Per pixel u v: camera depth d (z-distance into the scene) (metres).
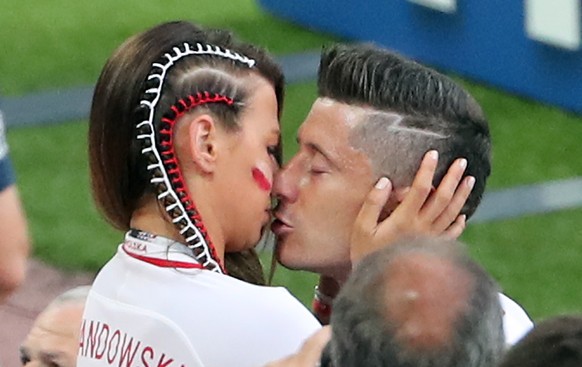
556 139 21.28
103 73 5.41
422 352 3.75
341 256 5.88
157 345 5.21
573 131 21.66
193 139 5.29
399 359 3.77
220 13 29.00
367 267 3.98
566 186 19.25
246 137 5.41
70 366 6.83
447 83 5.81
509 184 19.36
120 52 5.41
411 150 5.69
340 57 5.81
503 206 18.53
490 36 23.73
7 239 6.18
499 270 16.69
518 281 16.39
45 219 18.23
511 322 5.93
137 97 5.29
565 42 22.19
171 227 5.36
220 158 5.36
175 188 5.29
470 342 3.77
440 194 5.66
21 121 22.36
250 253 6.01
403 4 25.55
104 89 5.38
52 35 27.36
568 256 17.02
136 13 28.95
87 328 5.53
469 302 3.81
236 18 28.59
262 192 5.48
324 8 27.45
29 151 21.00
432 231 5.69
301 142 5.88
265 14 28.78
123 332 5.30
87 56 25.94
